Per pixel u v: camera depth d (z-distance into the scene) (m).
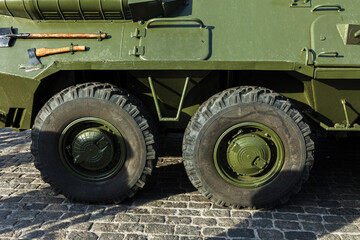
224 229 3.10
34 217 3.28
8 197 3.68
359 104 3.45
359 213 3.40
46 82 3.39
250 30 3.33
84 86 3.27
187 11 3.41
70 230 3.07
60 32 3.37
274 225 3.18
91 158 3.34
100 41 3.32
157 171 4.40
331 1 3.42
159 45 3.26
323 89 3.36
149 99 3.68
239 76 3.59
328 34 3.27
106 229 3.09
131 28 3.37
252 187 3.34
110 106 3.21
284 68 3.11
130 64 3.13
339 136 3.69
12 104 3.46
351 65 3.16
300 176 3.32
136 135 3.28
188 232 3.05
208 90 3.63
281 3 3.43
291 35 3.31
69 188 3.46
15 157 5.01
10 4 3.29
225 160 3.38
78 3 3.25
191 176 3.35
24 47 3.31
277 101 3.16
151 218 3.28
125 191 3.44
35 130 3.30
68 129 3.31
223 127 3.21
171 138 5.80
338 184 4.08
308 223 3.21
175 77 3.42
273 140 3.29
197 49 3.24
